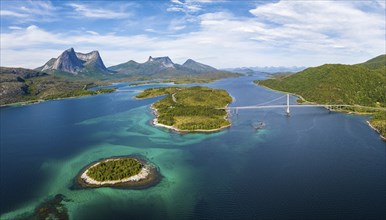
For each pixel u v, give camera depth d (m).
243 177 145.38
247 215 113.12
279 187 134.25
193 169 156.12
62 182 143.38
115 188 135.25
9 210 119.44
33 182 144.50
